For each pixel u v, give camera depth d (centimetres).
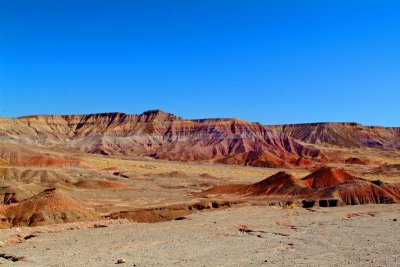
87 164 18638
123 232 4706
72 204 6644
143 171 17975
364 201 9369
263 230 4894
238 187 12094
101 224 5322
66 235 4497
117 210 8325
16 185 9400
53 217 6234
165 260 3359
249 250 3772
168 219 7531
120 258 3425
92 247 3881
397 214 6525
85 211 6694
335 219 5903
